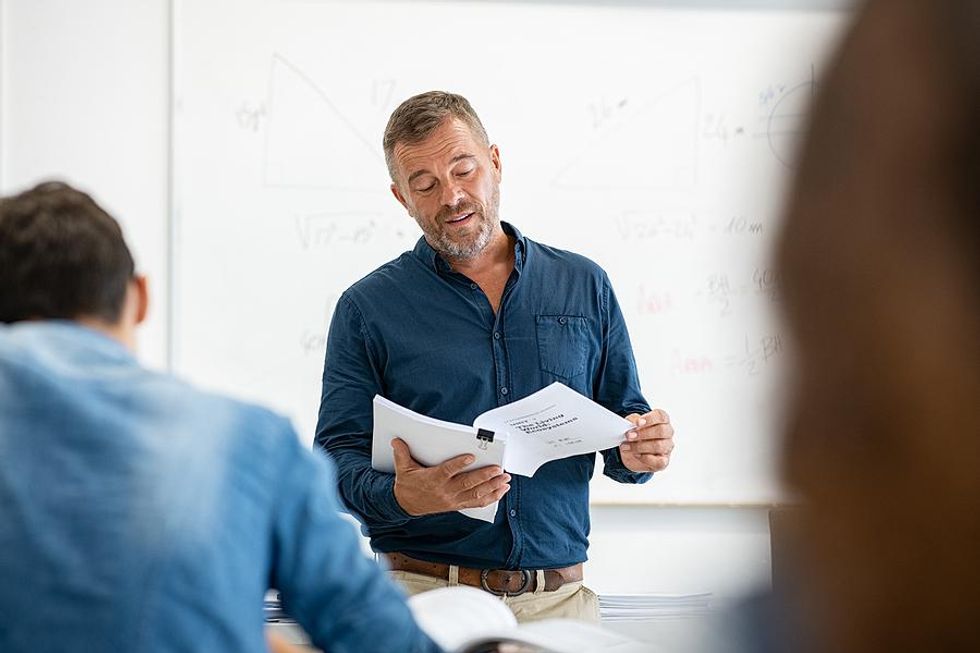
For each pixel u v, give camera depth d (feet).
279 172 8.95
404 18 9.02
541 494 6.25
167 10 8.94
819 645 0.59
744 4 9.20
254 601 2.92
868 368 0.56
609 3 9.14
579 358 6.51
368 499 5.99
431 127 6.44
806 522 0.59
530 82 9.10
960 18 0.54
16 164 8.86
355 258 9.00
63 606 2.67
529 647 3.03
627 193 9.14
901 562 0.56
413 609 3.85
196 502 2.82
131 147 8.93
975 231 0.54
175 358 8.85
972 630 0.55
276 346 8.93
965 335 0.53
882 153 0.55
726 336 9.10
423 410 6.40
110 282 3.32
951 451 0.54
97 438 2.87
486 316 6.46
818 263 0.57
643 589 8.98
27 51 8.86
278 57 8.95
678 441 9.08
